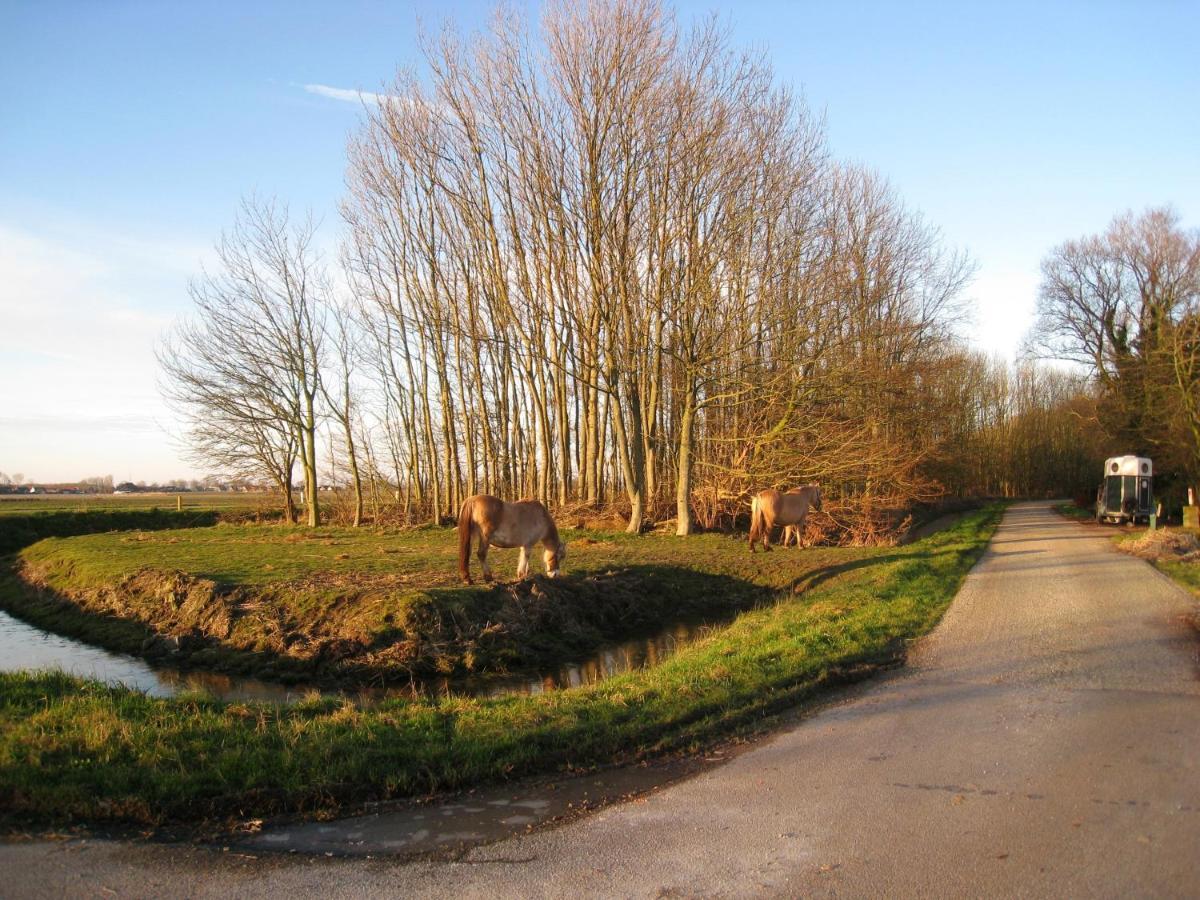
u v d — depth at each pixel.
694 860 4.59
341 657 12.40
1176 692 7.85
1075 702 7.56
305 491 37.91
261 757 6.07
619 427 27.14
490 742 6.57
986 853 4.54
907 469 26.94
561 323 30.08
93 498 69.62
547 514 15.94
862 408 27.17
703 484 28.70
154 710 7.13
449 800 5.67
